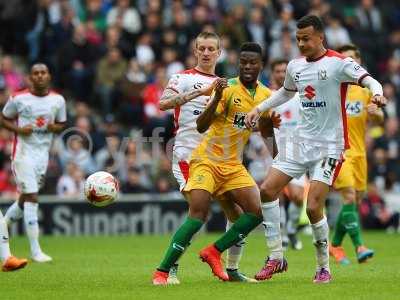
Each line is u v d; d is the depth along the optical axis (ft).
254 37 243.40
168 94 103.81
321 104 99.45
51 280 105.19
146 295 90.27
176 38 238.68
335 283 100.07
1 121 136.26
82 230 195.11
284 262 102.63
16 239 180.55
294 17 262.88
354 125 135.13
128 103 222.48
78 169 198.70
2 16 242.99
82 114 208.33
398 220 210.18
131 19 241.14
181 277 108.06
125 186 200.95
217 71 224.12
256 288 95.50
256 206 99.45
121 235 194.39
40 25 235.61
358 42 263.08
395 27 279.49
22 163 134.92
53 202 193.77
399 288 95.40
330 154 99.71
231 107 99.60
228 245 100.32
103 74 226.99
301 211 153.17
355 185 136.05
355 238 129.49
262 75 237.66
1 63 225.56
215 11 253.44
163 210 198.90
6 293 93.09
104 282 102.89
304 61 100.22
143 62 231.30
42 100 136.36
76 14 246.27
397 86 254.27
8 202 188.75
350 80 98.32
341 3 279.90
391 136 231.09
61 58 229.66
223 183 99.86
